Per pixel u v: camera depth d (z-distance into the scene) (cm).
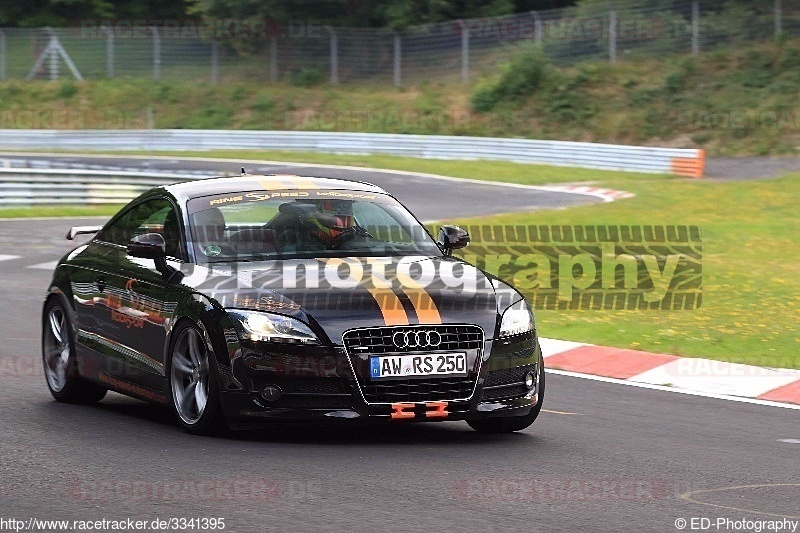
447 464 1370
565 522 1106
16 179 5981
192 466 1324
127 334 1666
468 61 11469
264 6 11662
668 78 10688
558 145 9094
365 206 1728
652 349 2541
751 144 9712
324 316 1426
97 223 5375
